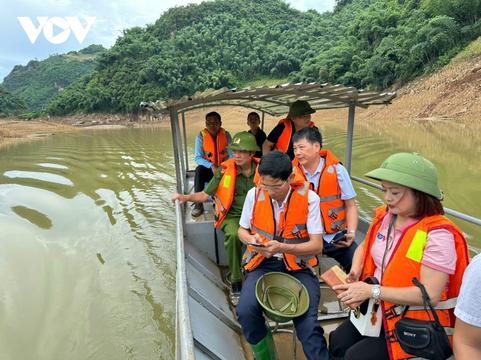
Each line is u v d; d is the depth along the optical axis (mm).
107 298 4879
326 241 2879
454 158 11906
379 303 1658
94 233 7090
